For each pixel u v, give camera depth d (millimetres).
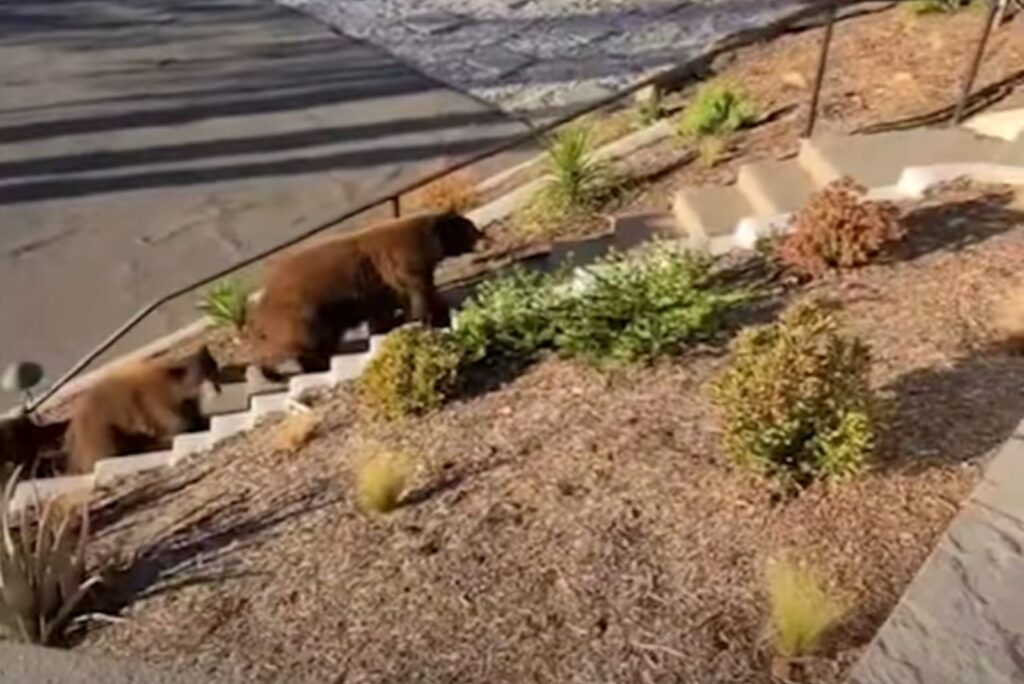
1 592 4395
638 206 7676
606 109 9930
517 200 8352
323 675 4000
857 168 6617
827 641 3748
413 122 10836
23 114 11008
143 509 5316
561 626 4004
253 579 4523
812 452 4285
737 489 4355
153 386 6590
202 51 12086
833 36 8828
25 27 12555
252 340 7430
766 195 6867
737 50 9586
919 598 3799
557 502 4508
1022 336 4918
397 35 12320
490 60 11812
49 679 4062
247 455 5570
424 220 7277
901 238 5770
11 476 5535
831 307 5355
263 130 10750
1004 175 6277
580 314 5441
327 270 7211
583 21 12492
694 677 3734
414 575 4324
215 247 9234
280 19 12688
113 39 12312
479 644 4000
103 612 4500
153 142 10594
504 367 5414
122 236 9375
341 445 5289
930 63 7953
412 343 5402
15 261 9102
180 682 4035
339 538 4617
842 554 4031
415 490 4742
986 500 4137
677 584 4066
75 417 6703
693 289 5535
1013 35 7938
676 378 5074
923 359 4855
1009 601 3777
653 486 4473
